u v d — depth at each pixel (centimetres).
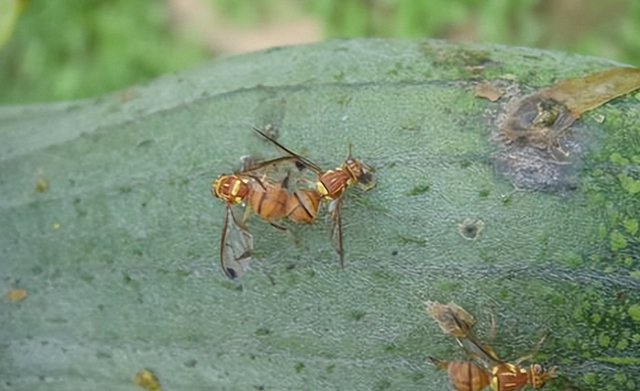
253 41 33
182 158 23
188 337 23
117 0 34
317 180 22
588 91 23
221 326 23
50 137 24
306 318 23
